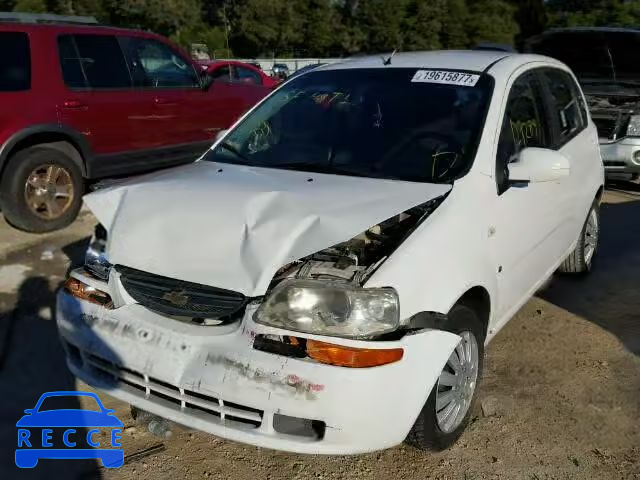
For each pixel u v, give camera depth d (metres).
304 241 2.62
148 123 7.20
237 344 2.57
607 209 7.83
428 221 2.94
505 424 3.36
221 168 3.60
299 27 50.72
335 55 51.00
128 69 7.05
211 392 2.56
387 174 3.39
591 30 10.16
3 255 5.73
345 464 3.04
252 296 2.55
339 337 2.49
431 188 3.16
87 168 6.72
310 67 4.47
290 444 2.52
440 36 48.28
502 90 3.70
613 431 3.32
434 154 3.42
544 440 3.24
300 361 2.48
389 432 2.58
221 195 2.95
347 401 2.46
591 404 3.55
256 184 3.17
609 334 4.39
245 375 2.52
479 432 3.29
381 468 3.02
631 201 8.26
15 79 6.13
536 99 4.20
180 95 7.53
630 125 8.14
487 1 48.53
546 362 4.00
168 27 44.22
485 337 3.40
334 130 3.74
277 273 2.71
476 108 3.59
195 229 2.76
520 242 3.64
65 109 6.40
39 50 6.30
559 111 4.59
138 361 2.72
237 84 8.48
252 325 2.56
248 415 2.55
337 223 2.72
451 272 2.88
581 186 4.71
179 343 2.67
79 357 3.04
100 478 2.91
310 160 3.61
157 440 3.21
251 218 2.74
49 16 6.75
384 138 3.59
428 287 2.74
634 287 5.23
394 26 48.47
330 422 2.47
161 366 2.67
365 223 2.75
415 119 3.64
